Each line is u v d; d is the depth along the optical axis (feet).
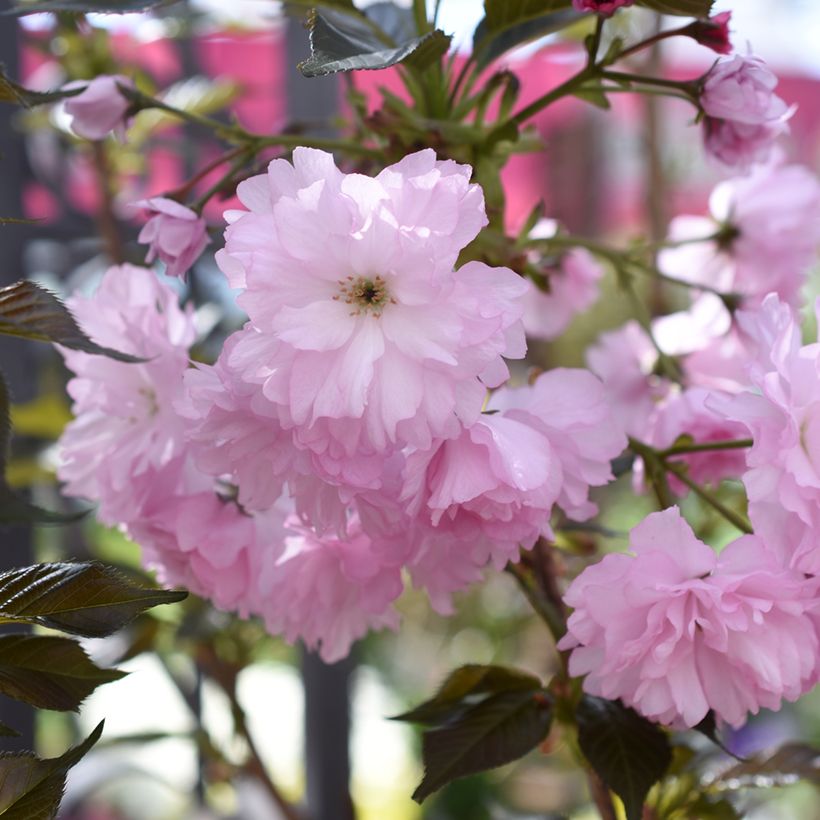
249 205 1.13
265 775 1.89
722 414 1.18
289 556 1.28
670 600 1.17
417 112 1.38
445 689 1.31
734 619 1.16
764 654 1.18
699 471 1.40
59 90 1.31
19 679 1.13
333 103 1.93
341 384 1.10
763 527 1.18
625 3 1.22
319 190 1.10
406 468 1.13
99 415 1.34
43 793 1.08
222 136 1.34
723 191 1.56
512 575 1.34
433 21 1.36
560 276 1.57
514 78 1.35
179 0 1.28
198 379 1.16
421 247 1.09
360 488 1.13
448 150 1.33
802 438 1.17
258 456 1.18
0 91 1.23
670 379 1.45
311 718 2.14
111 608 1.09
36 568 1.09
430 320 1.10
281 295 1.11
